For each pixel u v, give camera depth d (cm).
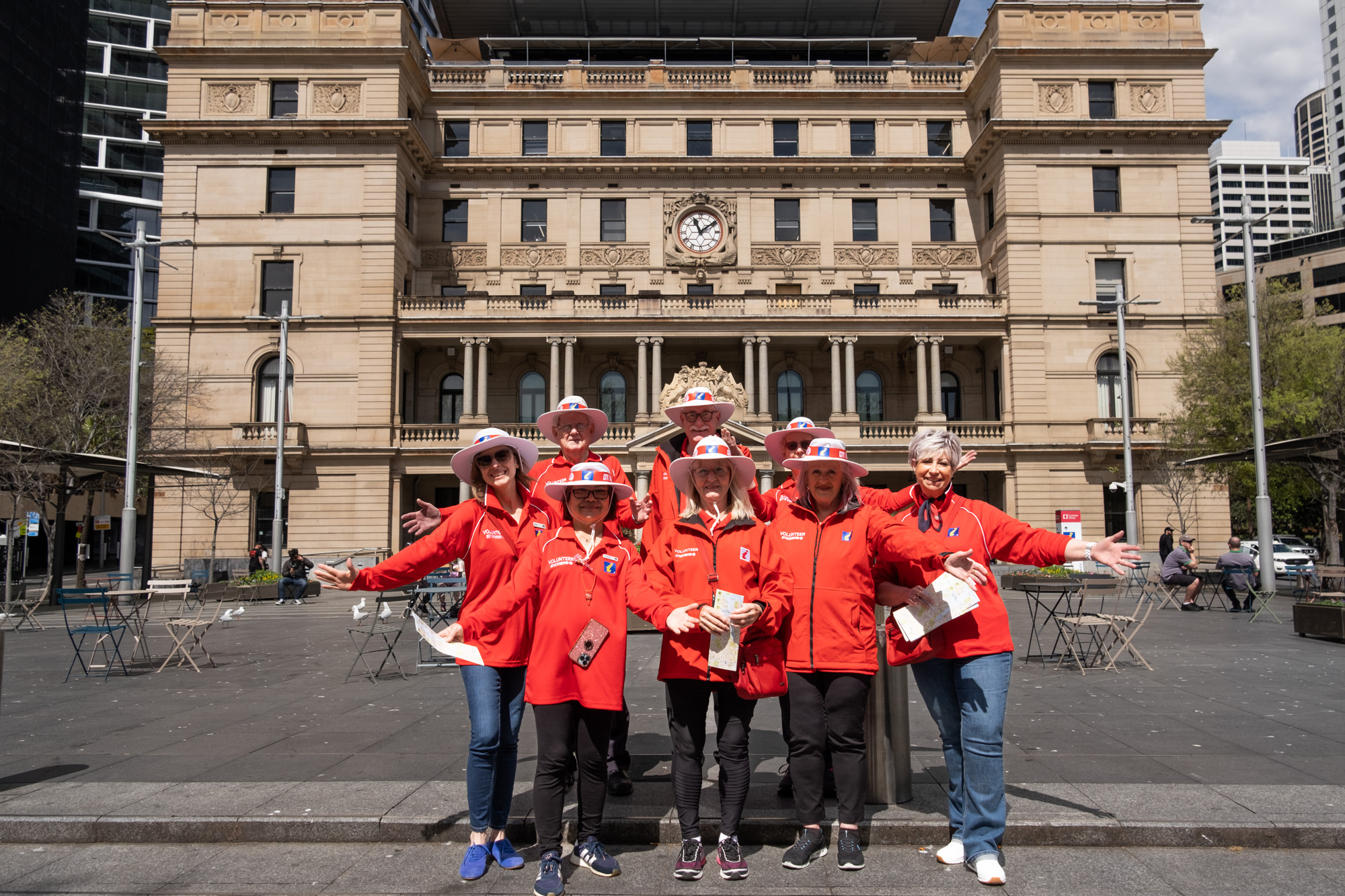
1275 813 526
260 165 3578
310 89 3597
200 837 538
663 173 3906
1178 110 3653
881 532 482
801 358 3884
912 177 3928
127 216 7881
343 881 474
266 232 3559
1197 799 555
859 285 3878
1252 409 2439
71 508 5328
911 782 615
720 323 3597
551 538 505
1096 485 3519
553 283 3856
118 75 8031
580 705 488
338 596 2980
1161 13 3691
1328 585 2086
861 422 3569
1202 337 3400
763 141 3959
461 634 495
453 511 526
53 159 5584
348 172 3581
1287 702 902
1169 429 3459
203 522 3422
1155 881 459
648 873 482
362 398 3497
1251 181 13700
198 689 1055
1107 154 3634
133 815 545
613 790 595
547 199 3906
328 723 845
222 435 3481
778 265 3875
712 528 511
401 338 3603
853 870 477
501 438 519
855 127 4009
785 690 494
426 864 498
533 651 486
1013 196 3606
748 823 531
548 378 3875
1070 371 3566
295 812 549
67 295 3825
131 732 808
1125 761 666
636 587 491
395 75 3603
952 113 3975
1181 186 3634
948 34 4462
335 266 3550
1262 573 2266
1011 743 727
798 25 4381
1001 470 3556
